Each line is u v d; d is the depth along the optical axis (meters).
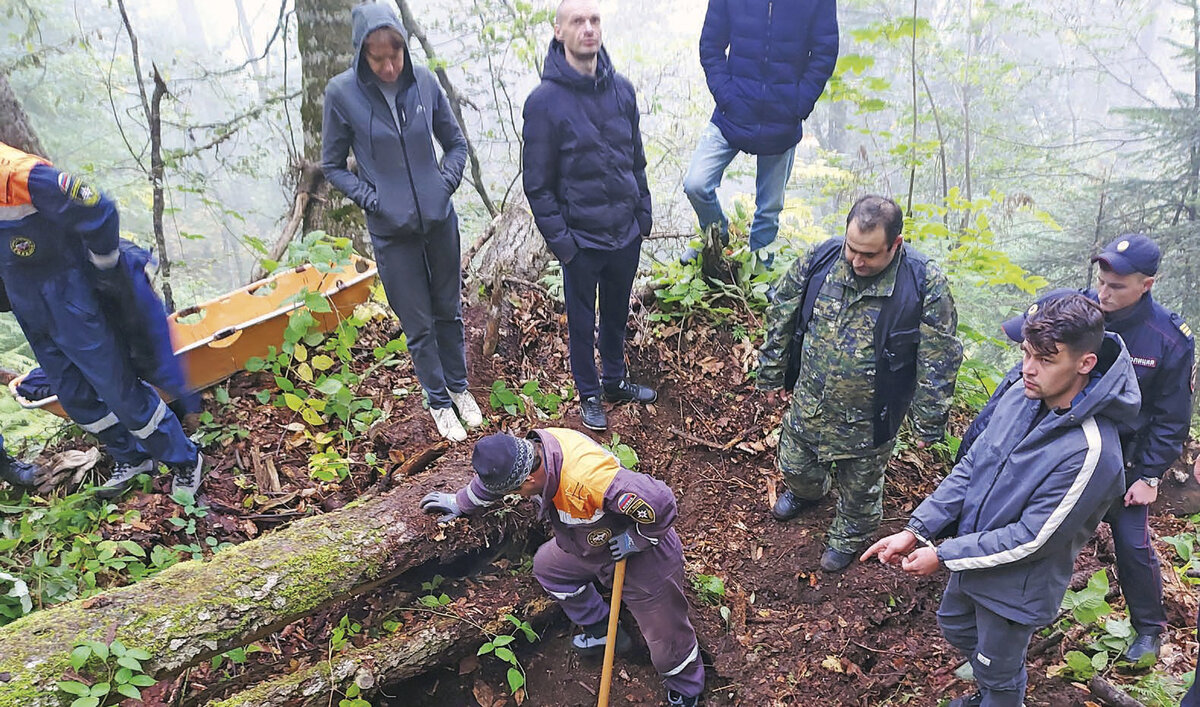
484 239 4.97
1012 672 2.23
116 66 10.48
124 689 2.14
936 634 3.04
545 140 2.96
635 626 3.14
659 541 2.58
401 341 3.83
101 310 2.71
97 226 2.51
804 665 2.94
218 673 2.67
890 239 2.42
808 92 3.81
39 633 2.20
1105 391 1.83
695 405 4.04
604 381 3.83
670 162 8.21
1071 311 1.77
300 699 2.57
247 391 3.62
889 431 2.88
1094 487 1.86
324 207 5.24
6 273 2.48
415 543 2.84
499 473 2.24
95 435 2.98
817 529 3.46
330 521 2.83
